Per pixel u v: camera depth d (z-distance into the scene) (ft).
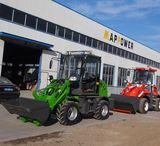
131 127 37.11
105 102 41.57
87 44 92.63
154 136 32.27
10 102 34.40
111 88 108.47
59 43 79.71
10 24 64.44
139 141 29.30
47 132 30.27
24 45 69.92
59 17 79.05
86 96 38.83
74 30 85.56
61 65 40.42
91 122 38.27
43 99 34.42
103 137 29.99
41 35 73.31
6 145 24.14
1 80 47.96
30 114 30.96
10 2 64.03
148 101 55.57
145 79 57.21
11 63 93.71
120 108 52.49
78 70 38.58
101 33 100.01
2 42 63.05
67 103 35.01
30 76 82.28
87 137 29.40
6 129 30.30
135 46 127.13
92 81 40.11
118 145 27.09
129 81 58.70
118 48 112.78
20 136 27.61
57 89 35.40
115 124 38.27
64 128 33.01
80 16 87.92
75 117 35.88
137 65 130.21
